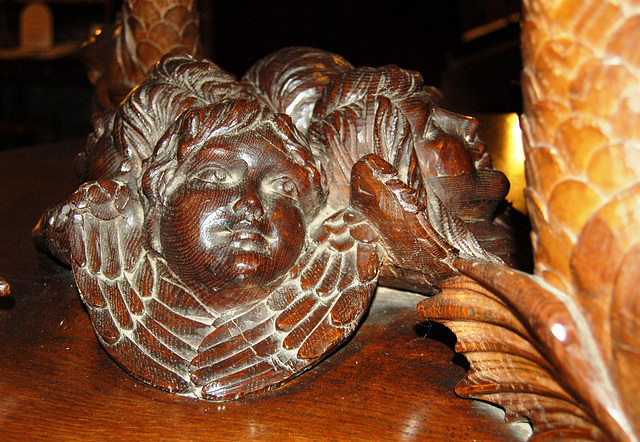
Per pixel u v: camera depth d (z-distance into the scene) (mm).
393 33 1554
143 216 489
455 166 515
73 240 478
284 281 474
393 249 489
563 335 359
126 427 430
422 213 470
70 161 990
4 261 639
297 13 1518
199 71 518
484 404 448
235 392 448
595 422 366
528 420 424
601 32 346
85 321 542
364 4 1521
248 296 459
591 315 359
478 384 434
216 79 519
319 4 1520
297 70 566
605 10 344
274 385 454
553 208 371
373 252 486
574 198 361
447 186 517
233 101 470
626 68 342
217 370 450
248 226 442
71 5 2047
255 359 455
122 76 695
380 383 468
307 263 479
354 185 479
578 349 357
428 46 1571
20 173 919
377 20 1536
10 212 761
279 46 1534
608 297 352
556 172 368
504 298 394
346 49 1552
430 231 472
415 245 476
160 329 465
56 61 1759
